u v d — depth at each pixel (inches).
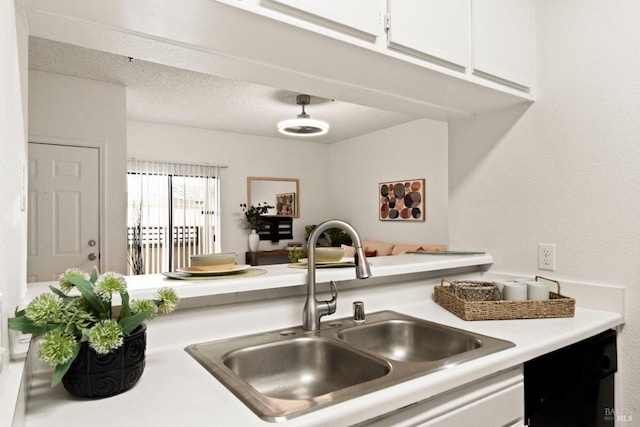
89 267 136.0
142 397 34.0
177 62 53.0
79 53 115.6
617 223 61.2
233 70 56.0
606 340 58.9
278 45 47.8
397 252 189.5
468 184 82.6
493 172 77.9
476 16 61.4
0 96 25.0
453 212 85.7
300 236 250.4
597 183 63.4
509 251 75.3
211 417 30.4
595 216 63.6
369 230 229.3
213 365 41.0
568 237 66.9
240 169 229.5
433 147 190.2
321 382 49.4
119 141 141.0
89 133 136.1
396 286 68.1
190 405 32.4
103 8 39.0
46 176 130.3
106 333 31.4
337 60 52.5
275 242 240.7
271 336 51.3
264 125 210.1
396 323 59.5
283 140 245.3
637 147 59.1
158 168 205.0
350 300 62.5
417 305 69.2
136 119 196.2
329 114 187.2
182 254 210.7
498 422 43.3
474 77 61.4
